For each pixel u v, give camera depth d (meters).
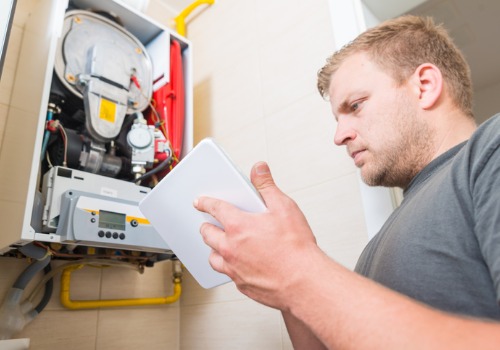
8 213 0.95
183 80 1.45
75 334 1.15
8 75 1.20
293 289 0.36
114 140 1.17
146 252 1.23
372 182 0.69
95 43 1.20
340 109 0.74
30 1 1.32
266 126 1.38
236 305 1.27
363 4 1.24
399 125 0.64
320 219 1.12
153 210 0.58
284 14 1.45
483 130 0.44
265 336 1.16
